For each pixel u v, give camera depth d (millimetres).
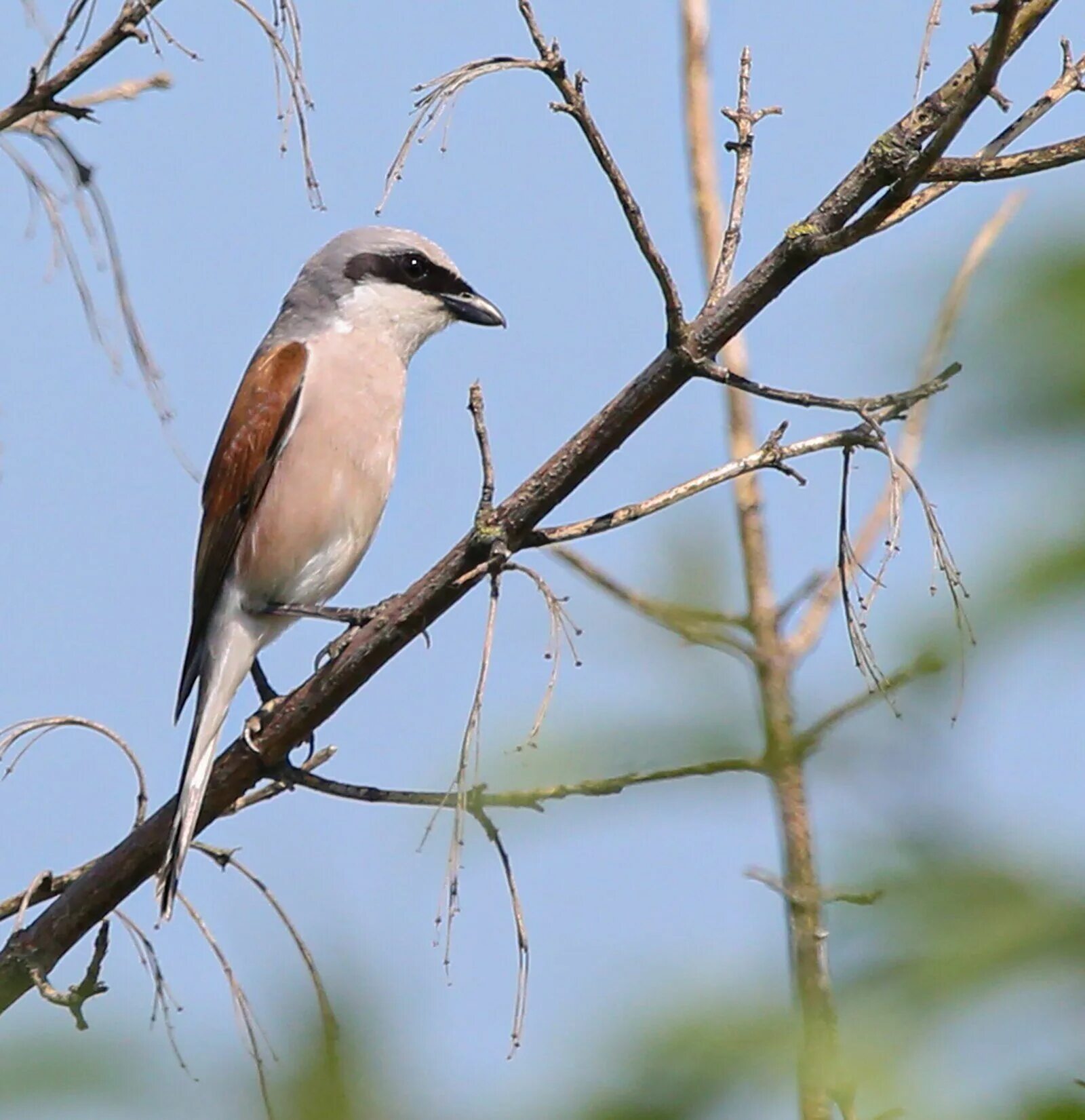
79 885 7000
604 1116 2209
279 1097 2803
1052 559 2467
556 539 5949
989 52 5340
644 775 3979
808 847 3977
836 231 5969
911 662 3816
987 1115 2027
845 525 5719
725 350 7156
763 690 4281
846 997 2197
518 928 4066
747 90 6566
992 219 3109
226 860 7012
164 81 6785
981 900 2225
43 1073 2852
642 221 5996
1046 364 2613
